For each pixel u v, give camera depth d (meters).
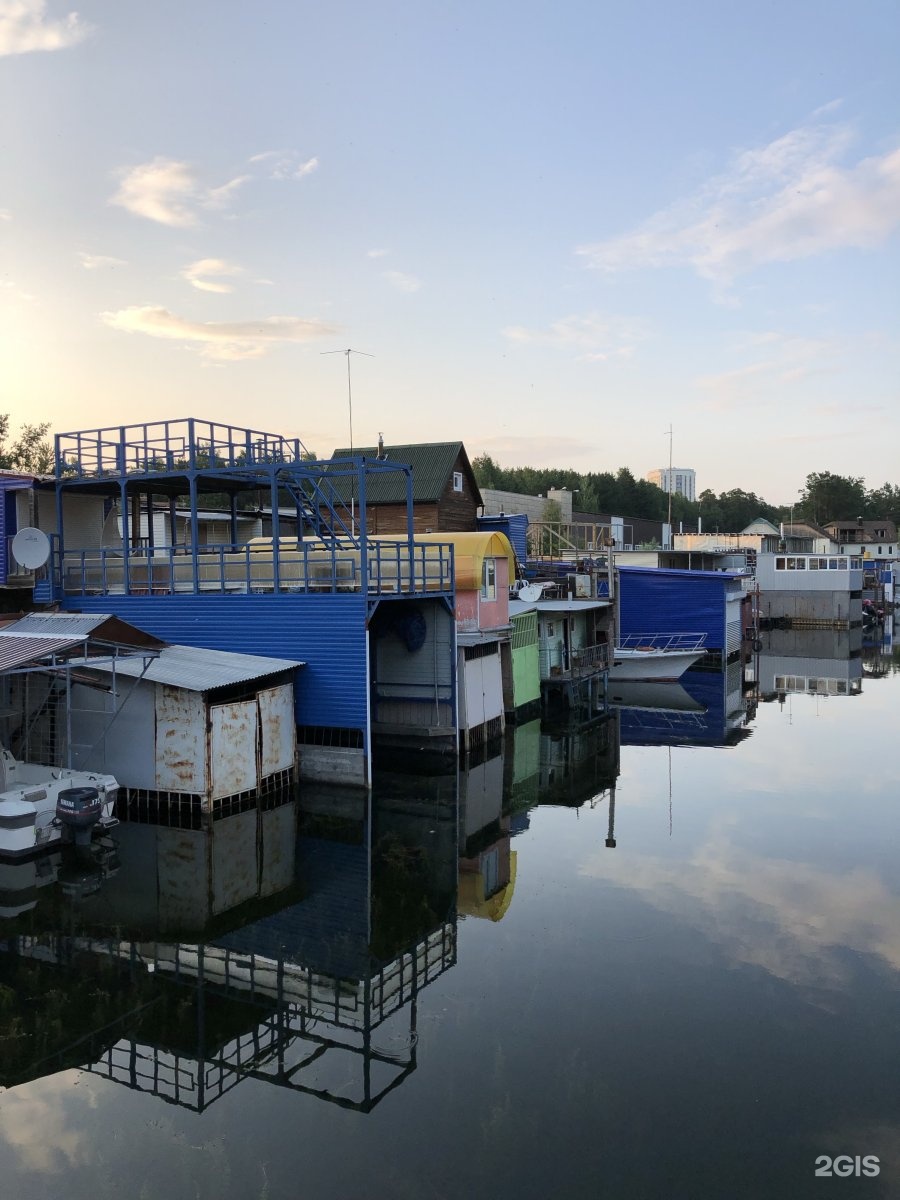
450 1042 9.59
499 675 26.38
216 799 17.23
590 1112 8.33
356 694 19.09
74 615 19.12
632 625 44.59
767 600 62.47
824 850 15.95
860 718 30.25
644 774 22.16
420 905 13.54
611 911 13.19
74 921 12.84
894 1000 10.42
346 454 41.66
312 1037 9.77
